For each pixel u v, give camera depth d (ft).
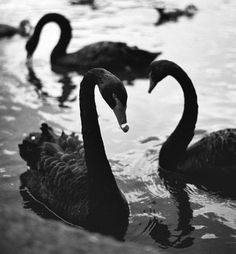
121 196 17.54
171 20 47.39
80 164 18.57
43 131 20.49
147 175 20.97
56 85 32.71
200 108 27.20
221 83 30.53
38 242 8.06
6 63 37.17
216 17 47.60
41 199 18.92
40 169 19.08
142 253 8.47
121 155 22.62
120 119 14.33
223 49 37.42
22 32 44.98
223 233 16.89
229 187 20.11
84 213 17.25
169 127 25.38
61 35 37.45
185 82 21.47
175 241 16.49
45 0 56.44
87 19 48.34
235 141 20.71
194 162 21.22
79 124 26.13
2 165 21.52
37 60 38.19
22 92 30.99
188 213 18.21
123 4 53.83
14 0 56.80
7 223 8.31
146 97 29.63
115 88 14.62
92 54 36.50
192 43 39.60
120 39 42.14
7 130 24.91
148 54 36.17
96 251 8.22
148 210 18.35
